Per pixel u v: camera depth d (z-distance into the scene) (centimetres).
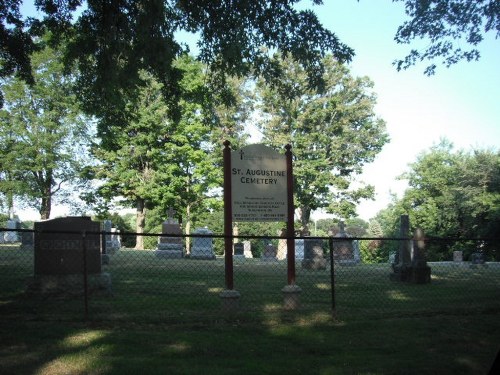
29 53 1565
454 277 1891
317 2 1370
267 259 3125
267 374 549
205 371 547
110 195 4319
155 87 3791
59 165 4816
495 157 3803
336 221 5169
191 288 1250
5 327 730
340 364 595
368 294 1229
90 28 1437
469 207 3806
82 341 657
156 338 680
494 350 681
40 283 1083
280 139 4653
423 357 635
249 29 1461
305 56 1430
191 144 4153
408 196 5269
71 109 4653
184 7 1419
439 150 5378
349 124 4897
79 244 1135
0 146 4600
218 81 1694
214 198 4225
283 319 839
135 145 4066
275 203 1015
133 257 2669
